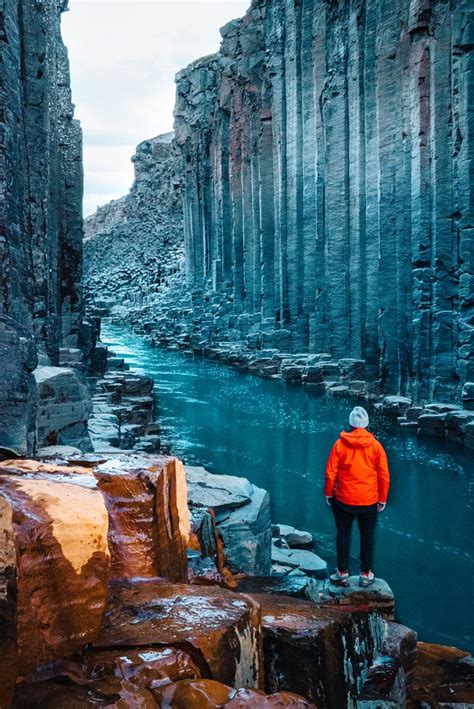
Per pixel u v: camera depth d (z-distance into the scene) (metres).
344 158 29.45
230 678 3.12
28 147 11.40
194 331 49.47
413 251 22.34
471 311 20.11
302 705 2.76
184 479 4.87
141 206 94.31
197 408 23.67
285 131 35.34
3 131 7.46
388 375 24.67
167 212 88.00
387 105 24.62
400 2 23.52
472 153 19.84
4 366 7.46
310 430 19.72
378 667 4.20
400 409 21.97
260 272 41.09
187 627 3.16
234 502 7.95
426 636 7.45
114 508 4.09
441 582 9.02
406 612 8.09
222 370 36.12
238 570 6.70
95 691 2.64
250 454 16.61
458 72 20.12
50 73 16.47
